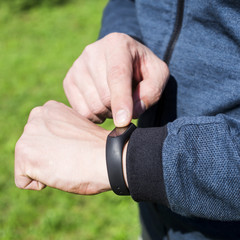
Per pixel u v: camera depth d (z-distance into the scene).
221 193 0.30
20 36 2.40
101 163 0.32
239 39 0.35
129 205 1.13
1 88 1.83
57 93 1.76
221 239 0.43
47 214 1.11
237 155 0.30
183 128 0.32
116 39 0.39
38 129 0.35
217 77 0.38
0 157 1.38
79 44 2.22
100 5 2.74
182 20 0.42
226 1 0.35
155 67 0.40
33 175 0.33
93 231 1.06
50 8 2.75
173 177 0.30
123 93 0.35
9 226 1.09
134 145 0.32
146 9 0.46
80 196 1.17
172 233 0.48
